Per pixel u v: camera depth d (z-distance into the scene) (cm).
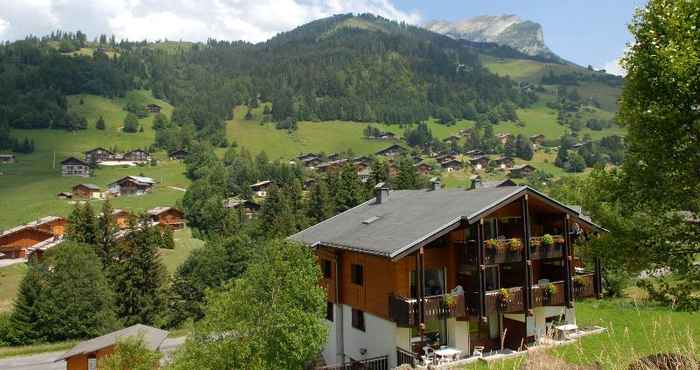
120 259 6681
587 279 2916
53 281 5675
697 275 1745
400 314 2461
